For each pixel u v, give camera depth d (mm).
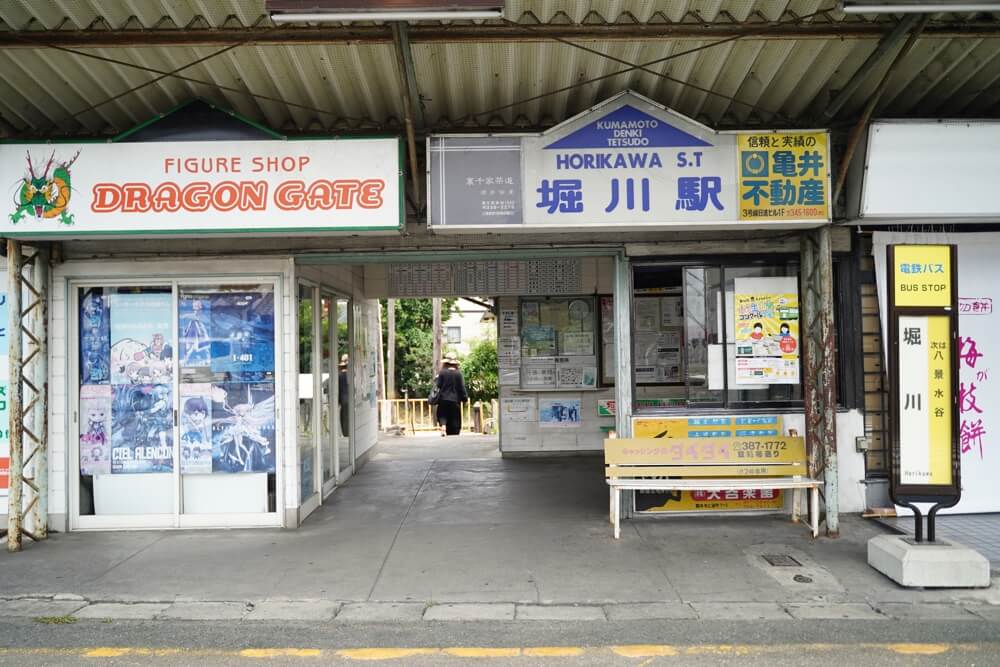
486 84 6043
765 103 6465
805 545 6070
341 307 9195
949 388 5477
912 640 4312
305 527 6891
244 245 6859
